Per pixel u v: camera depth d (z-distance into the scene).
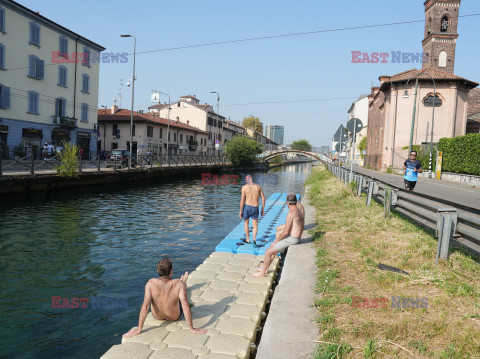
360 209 10.23
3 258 8.08
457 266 5.05
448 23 38.47
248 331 3.89
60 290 6.43
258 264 6.57
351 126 13.30
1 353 4.38
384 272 5.10
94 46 37.84
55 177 19.08
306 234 7.86
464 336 3.23
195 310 4.45
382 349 3.14
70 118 34.00
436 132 35.50
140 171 28.41
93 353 4.43
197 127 68.25
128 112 52.31
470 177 21.09
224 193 24.17
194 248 9.45
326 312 3.94
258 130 126.19
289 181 39.50
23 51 29.05
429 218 6.06
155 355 3.36
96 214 13.95
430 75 32.72
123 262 8.12
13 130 28.50
